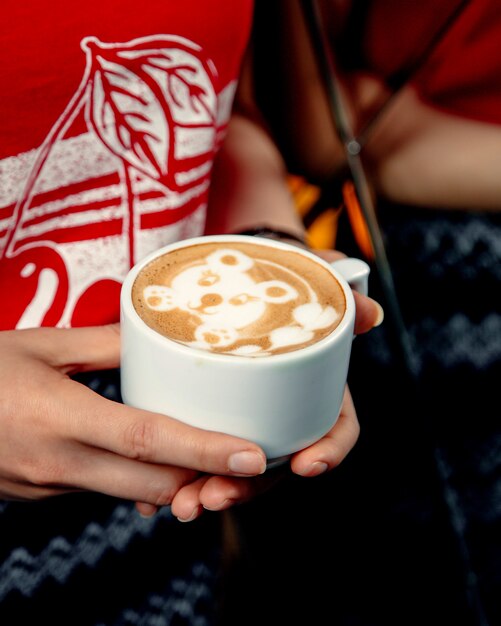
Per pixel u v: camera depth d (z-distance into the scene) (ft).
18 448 1.69
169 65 2.02
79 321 2.09
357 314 1.81
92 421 1.62
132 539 2.13
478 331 3.66
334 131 3.11
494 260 3.96
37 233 1.98
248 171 2.56
